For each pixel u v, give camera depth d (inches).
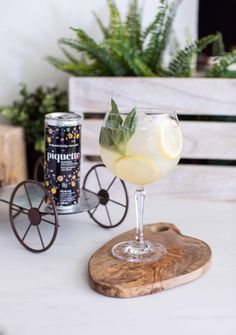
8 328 23.5
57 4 48.4
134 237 32.6
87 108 41.0
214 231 34.6
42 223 35.6
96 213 37.8
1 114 49.2
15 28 49.2
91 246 32.0
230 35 50.4
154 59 43.1
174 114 29.8
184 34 49.3
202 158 41.7
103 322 24.0
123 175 29.6
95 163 41.8
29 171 48.0
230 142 40.6
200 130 40.7
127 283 26.4
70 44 41.3
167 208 39.2
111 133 28.7
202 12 49.5
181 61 41.8
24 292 26.5
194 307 25.3
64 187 32.1
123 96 40.5
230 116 41.6
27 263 29.6
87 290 26.9
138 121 28.3
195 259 29.3
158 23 42.4
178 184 41.8
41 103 47.0
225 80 39.6
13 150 44.3
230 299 26.1
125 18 46.9
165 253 30.0
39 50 49.3
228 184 41.3
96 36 48.5
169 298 26.2
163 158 28.7
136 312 24.9
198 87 39.8
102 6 48.1
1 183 41.5
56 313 24.7
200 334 23.2
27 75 49.9
